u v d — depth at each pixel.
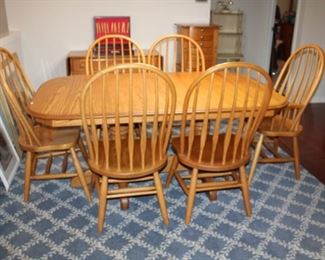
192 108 1.74
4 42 3.16
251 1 5.42
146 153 1.92
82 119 1.62
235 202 2.23
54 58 4.02
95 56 3.53
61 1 3.82
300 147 3.12
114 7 3.94
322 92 4.45
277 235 1.91
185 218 2.01
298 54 2.78
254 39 5.65
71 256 1.74
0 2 3.46
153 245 1.83
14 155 2.61
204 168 1.85
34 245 1.81
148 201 2.24
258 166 2.71
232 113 1.71
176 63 3.90
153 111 1.73
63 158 2.65
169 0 4.03
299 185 2.45
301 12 4.11
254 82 2.26
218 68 1.58
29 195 2.25
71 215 2.08
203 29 3.79
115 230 1.95
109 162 1.83
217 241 1.86
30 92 2.37
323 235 1.92
